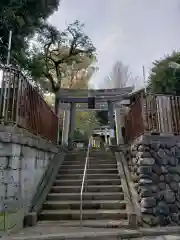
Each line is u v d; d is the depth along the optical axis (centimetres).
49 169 641
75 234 377
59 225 439
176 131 571
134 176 569
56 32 1138
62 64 1405
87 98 1114
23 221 432
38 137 558
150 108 571
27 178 465
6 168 381
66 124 1130
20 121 438
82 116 1844
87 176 635
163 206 484
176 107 588
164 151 536
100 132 1714
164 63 1092
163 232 418
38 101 591
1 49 784
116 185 592
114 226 432
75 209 505
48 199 539
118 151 804
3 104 408
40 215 474
